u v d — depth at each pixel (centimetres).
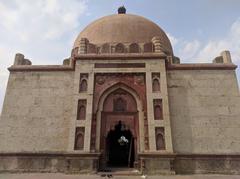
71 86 1552
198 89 1505
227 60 1595
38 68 1598
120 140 2045
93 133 1373
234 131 1384
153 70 1510
